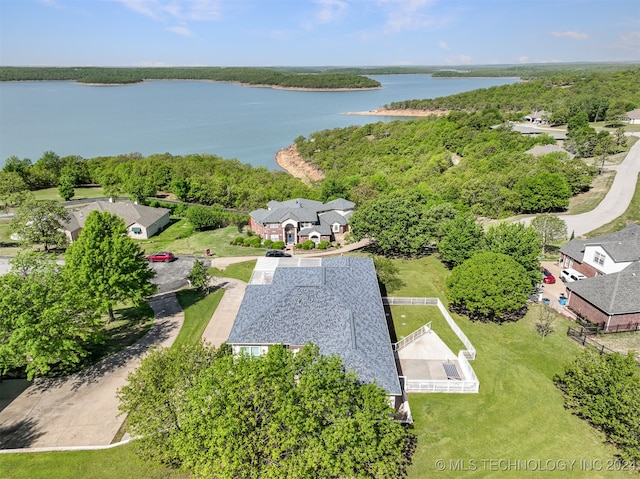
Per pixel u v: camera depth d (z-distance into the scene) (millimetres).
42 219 65188
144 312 44938
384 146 150250
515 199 76250
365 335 30281
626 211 72750
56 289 32375
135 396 23375
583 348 36094
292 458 19375
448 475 24031
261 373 21312
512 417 28484
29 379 29703
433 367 34438
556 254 59094
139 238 74438
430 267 56906
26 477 23922
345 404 21812
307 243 65750
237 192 97938
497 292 38875
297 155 165375
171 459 24125
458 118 164000
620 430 23594
